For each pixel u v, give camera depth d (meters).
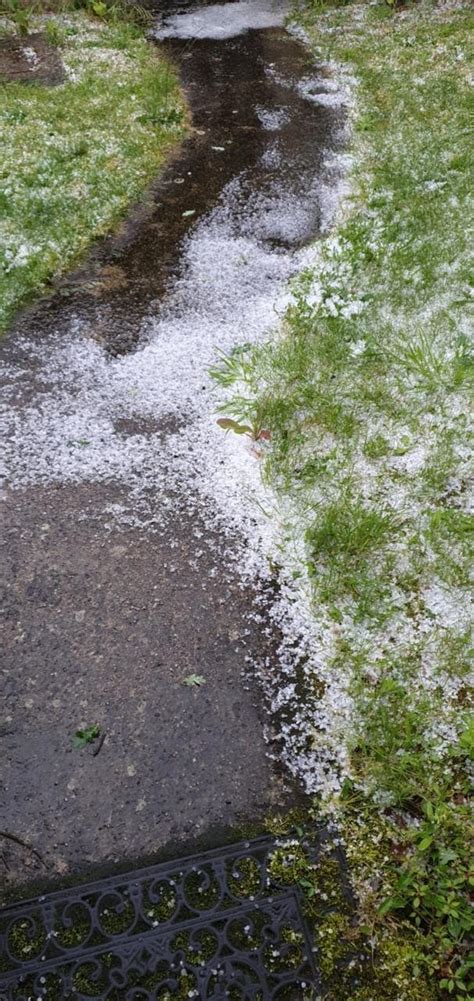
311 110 6.33
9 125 5.75
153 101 6.19
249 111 6.32
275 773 2.37
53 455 3.36
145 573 2.92
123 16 7.88
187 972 2.01
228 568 2.93
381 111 6.19
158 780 2.36
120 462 3.34
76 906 2.12
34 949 2.05
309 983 1.98
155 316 4.16
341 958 2.01
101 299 4.27
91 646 2.69
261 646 2.69
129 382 3.73
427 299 4.14
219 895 2.13
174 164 5.57
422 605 2.79
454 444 3.39
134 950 2.04
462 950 2.01
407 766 2.35
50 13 7.84
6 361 3.83
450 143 5.62
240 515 3.12
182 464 3.33
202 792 2.34
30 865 2.20
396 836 2.22
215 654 2.67
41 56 6.99
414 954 2.00
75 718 2.50
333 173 5.48
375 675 2.59
